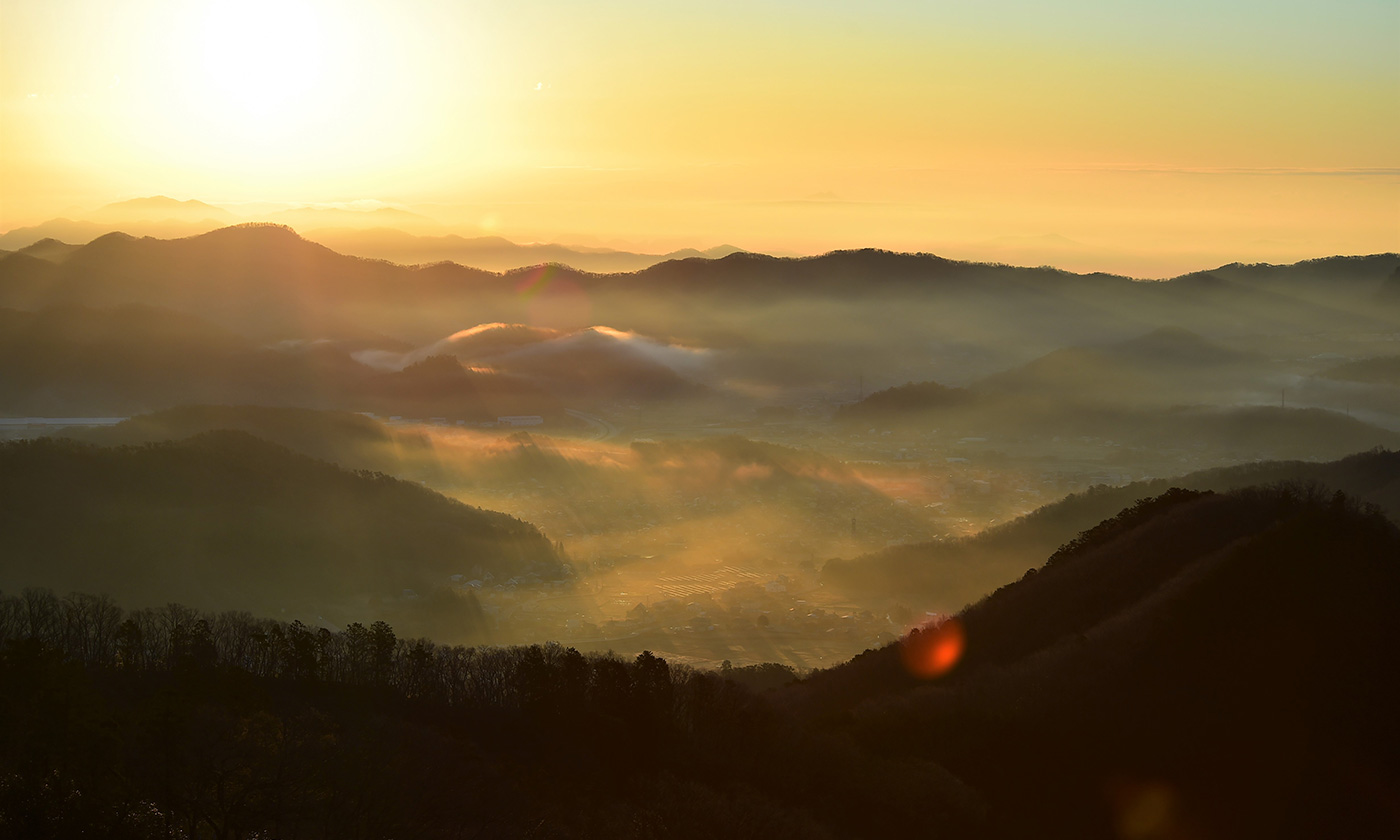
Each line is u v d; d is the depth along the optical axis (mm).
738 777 82875
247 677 72375
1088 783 82938
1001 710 95875
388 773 65812
